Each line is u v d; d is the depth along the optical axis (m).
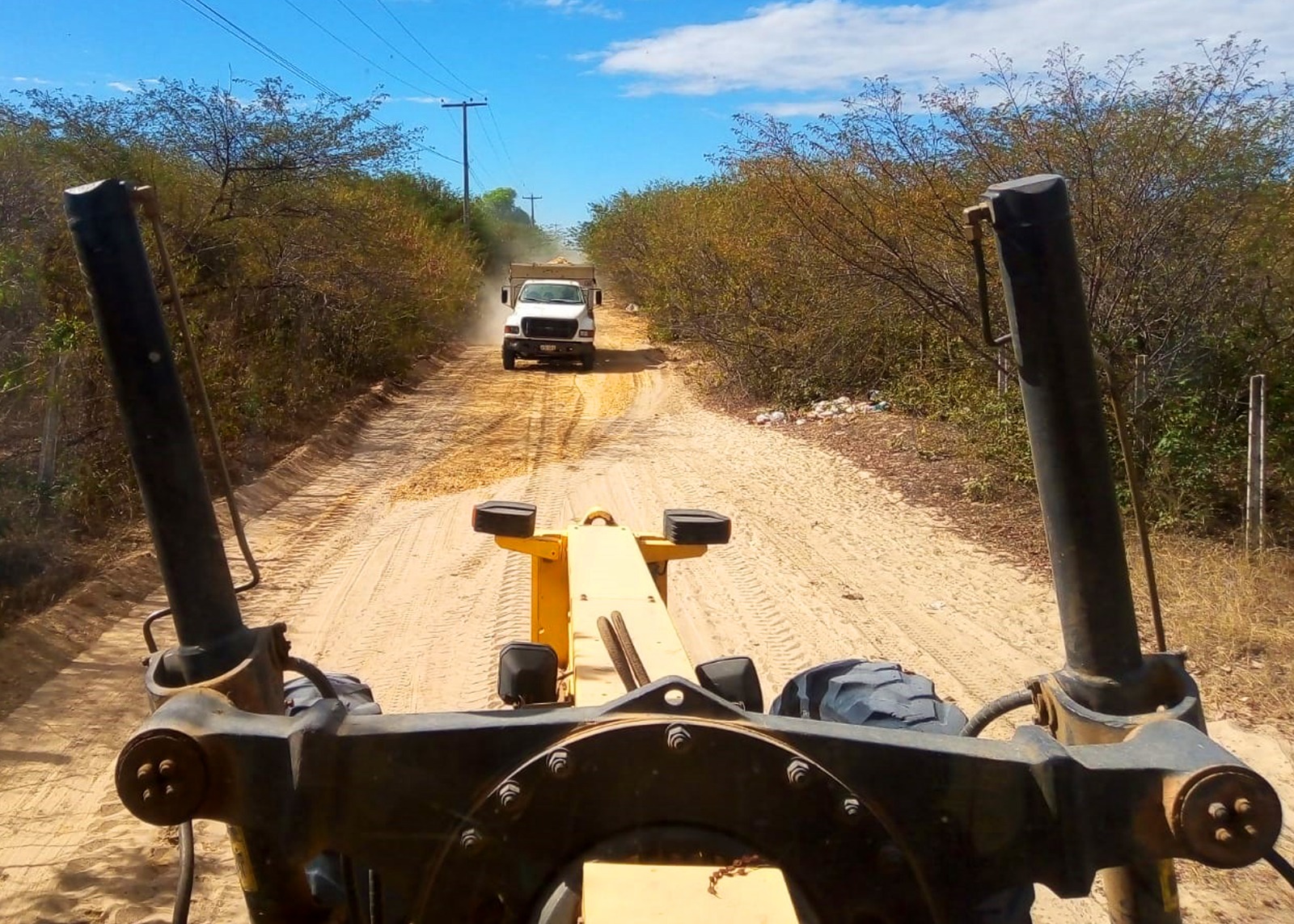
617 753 1.96
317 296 17.06
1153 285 9.69
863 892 1.98
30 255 9.59
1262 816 1.82
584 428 15.90
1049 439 2.02
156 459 2.04
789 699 3.67
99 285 2.00
